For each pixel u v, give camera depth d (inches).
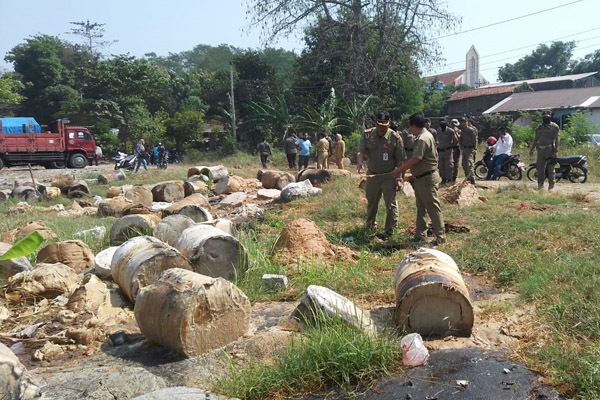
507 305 188.9
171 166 1205.7
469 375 146.1
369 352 151.3
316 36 1203.2
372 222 312.5
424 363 153.6
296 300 213.3
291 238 270.4
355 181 477.4
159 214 414.0
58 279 223.9
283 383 143.5
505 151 566.6
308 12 1155.9
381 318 188.2
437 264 182.2
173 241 280.2
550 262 224.5
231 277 228.5
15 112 2095.2
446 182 500.7
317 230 277.6
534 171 607.5
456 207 364.2
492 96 1609.3
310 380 145.3
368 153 302.4
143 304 171.6
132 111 1672.0
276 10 1151.6
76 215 452.8
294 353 152.5
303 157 826.2
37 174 972.6
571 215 300.2
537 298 190.4
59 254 259.8
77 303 207.8
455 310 169.9
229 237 226.8
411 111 1257.4
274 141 1331.2
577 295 181.6
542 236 262.4
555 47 2353.6
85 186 603.2
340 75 1211.2
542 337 161.5
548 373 141.5
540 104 1252.5
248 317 177.0
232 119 1400.1
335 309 171.2
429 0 1111.0
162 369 156.7
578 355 143.9
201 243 222.4
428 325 172.1
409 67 1167.0
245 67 1577.3
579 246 244.5
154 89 1722.4
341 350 150.7
